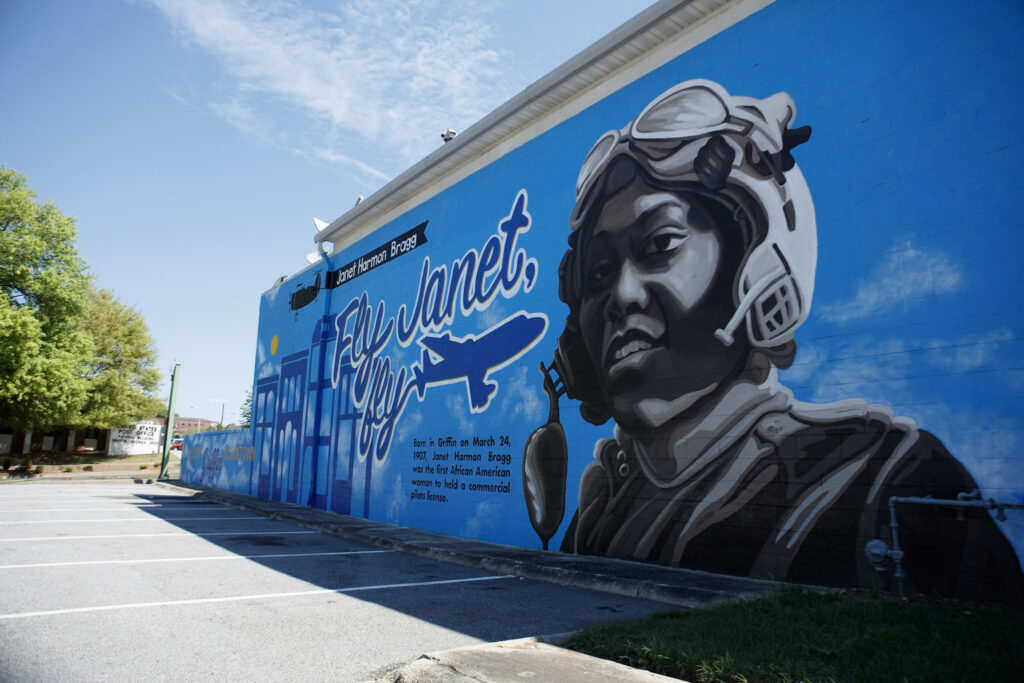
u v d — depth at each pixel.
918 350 6.31
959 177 6.25
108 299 50.94
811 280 7.23
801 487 6.99
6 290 34.12
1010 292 5.81
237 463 24.50
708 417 8.04
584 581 7.61
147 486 28.97
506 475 11.13
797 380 7.20
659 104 9.36
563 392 10.22
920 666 3.69
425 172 14.24
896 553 5.97
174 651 4.64
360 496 15.74
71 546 9.76
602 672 3.91
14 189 35.38
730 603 5.64
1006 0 6.14
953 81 6.41
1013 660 3.81
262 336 23.84
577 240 10.38
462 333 12.81
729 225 8.18
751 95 8.18
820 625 4.70
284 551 10.13
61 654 4.51
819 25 7.59
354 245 18.16
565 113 11.03
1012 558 5.52
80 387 34.50
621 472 9.06
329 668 4.32
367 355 16.48
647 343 8.96
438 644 4.93
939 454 6.05
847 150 7.12
